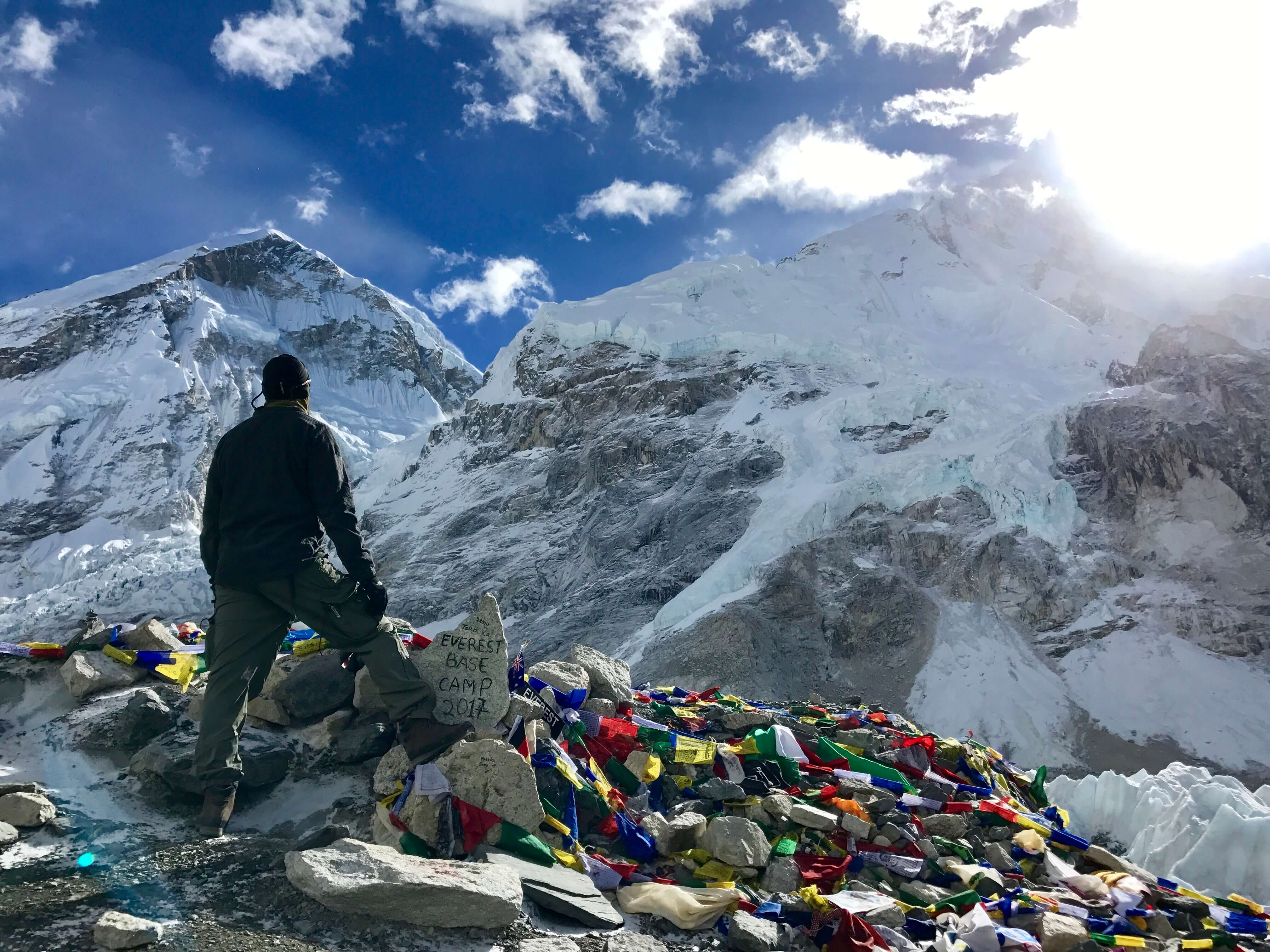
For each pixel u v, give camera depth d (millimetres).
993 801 6465
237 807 4633
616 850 4703
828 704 9047
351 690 5398
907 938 4285
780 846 4973
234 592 4441
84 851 4012
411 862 3777
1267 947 4910
